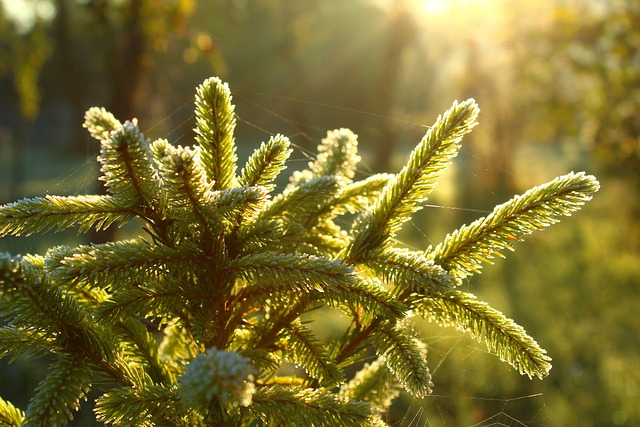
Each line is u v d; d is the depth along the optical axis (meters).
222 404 0.81
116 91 7.47
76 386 0.98
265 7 27.28
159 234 1.08
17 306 0.93
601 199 16.34
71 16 17.88
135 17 7.04
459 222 13.88
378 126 20.56
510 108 19.73
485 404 5.07
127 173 0.97
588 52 10.87
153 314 1.06
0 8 11.40
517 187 20.42
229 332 1.14
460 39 20.16
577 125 11.77
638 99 10.12
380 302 1.07
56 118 35.69
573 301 8.45
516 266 10.66
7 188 17.64
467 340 5.69
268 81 31.25
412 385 1.07
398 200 1.20
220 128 1.13
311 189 1.15
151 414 1.01
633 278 9.73
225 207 0.97
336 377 1.13
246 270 1.01
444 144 1.15
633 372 5.87
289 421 1.01
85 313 1.08
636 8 9.62
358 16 31.11
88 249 1.00
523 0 11.77
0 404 1.11
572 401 5.36
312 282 0.97
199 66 28.55
